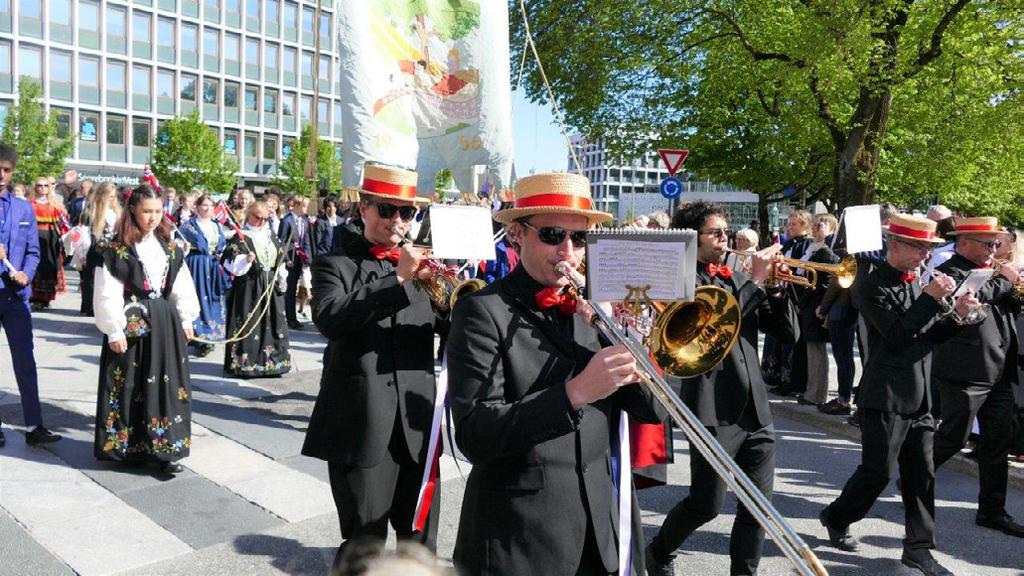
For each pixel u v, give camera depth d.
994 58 14.07
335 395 3.30
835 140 16.56
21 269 5.36
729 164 21.28
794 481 5.54
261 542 4.13
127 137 50.09
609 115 20.44
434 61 6.94
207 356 8.99
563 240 2.24
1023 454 5.90
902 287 4.07
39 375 7.50
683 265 2.06
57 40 46.69
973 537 4.63
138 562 3.84
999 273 4.77
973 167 18.73
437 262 3.23
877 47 12.69
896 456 4.02
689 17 16.59
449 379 2.21
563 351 2.25
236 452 5.56
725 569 4.07
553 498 2.16
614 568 2.25
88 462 5.19
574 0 18.34
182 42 52.03
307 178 11.35
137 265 4.85
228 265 7.80
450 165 7.11
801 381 7.89
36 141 38.72
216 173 45.19
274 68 57.19
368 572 1.05
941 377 4.75
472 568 2.17
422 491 2.98
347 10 6.56
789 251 8.06
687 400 3.47
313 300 3.29
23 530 4.12
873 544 4.46
